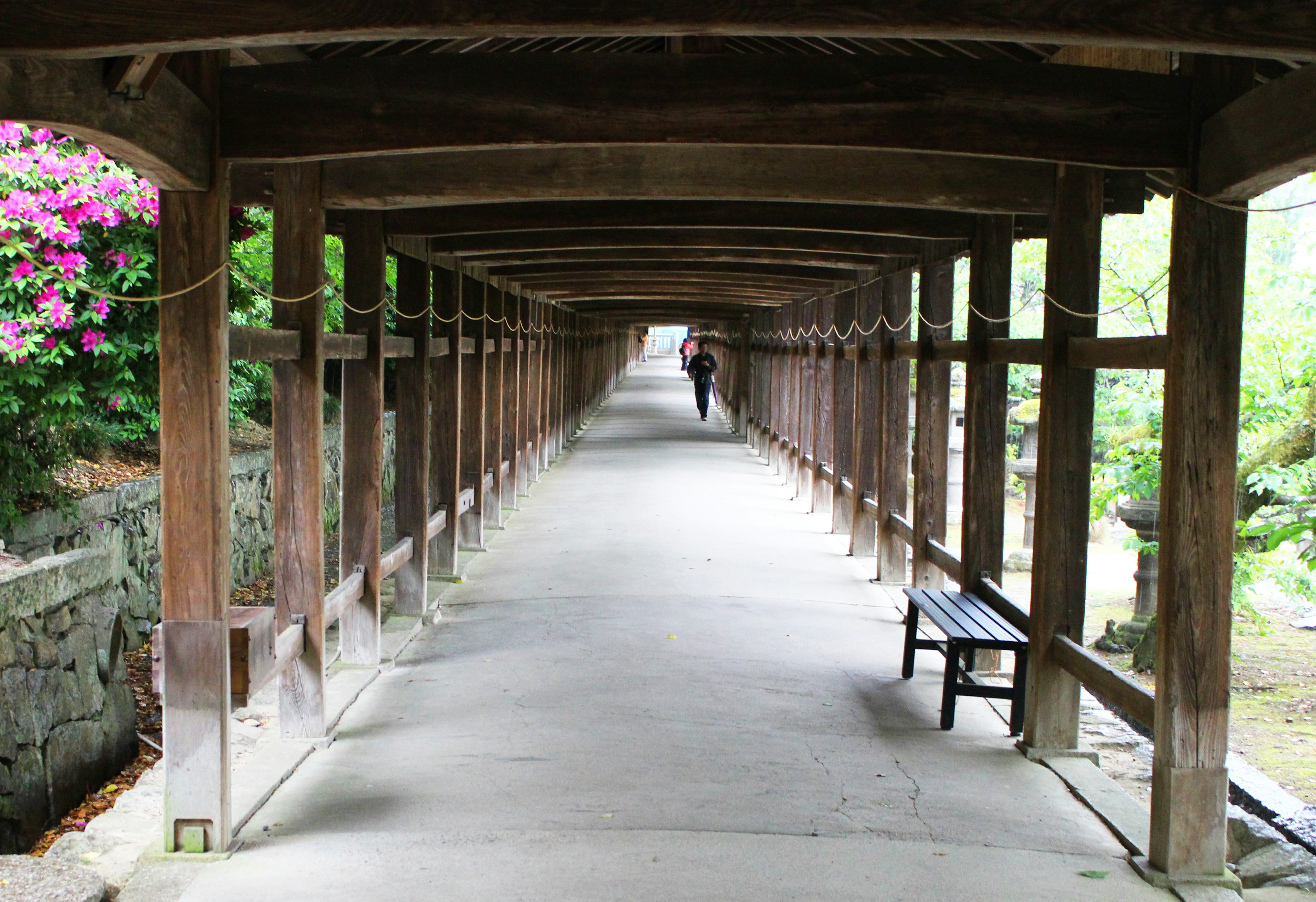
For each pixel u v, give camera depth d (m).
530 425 13.09
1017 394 18.41
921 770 4.59
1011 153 3.59
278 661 4.22
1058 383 4.70
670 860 3.62
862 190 4.71
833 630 6.87
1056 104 3.59
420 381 6.93
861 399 9.05
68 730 5.57
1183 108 3.58
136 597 8.56
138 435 8.77
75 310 6.57
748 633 6.70
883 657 6.34
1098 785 4.41
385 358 6.16
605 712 5.24
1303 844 4.85
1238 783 5.46
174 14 2.57
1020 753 4.85
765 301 14.32
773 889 3.42
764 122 3.54
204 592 3.64
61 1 2.58
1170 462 3.63
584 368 21.16
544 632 6.66
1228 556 3.61
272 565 11.30
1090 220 4.65
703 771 4.50
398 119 3.53
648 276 10.80
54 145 6.27
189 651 3.65
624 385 35.59
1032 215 5.91
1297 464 7.74
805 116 3.54
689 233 7.25
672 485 13.03
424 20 2.56
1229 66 3.53
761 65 3.53
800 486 12.33
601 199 5.33
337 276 13.80
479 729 5.02
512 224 6.00
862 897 3.39
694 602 7.43
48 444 7.50
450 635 6.64
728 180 4.67
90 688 5.89
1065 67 3.58
